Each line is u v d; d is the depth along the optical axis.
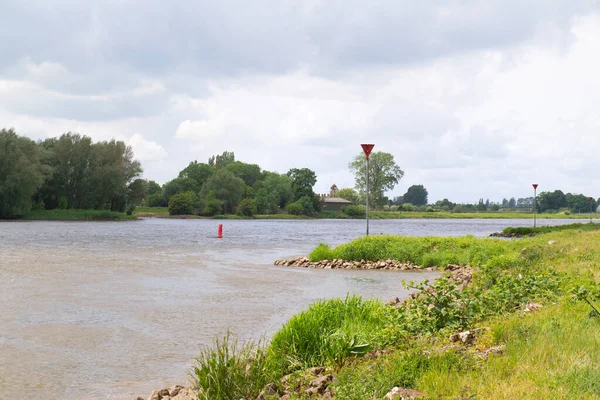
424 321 8.22
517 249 23.77
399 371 5.72
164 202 156.12
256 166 196.88
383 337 7.66
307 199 163.00
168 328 10.52
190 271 20.45
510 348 6.33
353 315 9.06
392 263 22.80
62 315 11.73
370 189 170.88
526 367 5.60
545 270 12.91
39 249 29.86
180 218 129.88
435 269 21.77
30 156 86.44
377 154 169.12
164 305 13.06
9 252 27.62
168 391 6.73
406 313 8.63
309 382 6.40
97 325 10.77
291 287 16.36
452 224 109.44
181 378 7.51
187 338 9.72
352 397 5.29
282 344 7.64
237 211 142.62
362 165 168.25
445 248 24.88
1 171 83.44
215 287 16.20
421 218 192.00
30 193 85.06
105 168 98.31
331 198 186.75
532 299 10.20
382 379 5.54
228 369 6.30
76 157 98.25
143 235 47.91
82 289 15.46
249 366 6.86
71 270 20.06
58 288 15.59
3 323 10.91
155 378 7.50
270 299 14.05
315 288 16.19
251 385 6.23
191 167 177.88
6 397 6.66
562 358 5.89
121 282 17.03
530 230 53.38
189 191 140.00
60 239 39.41
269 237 49.62
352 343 7.42
